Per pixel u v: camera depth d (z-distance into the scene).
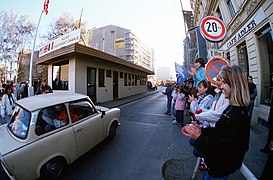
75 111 3.32
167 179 2.75
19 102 3.17
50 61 12.05
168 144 4.26
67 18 23.16
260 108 5.36
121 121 6.76
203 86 3.07
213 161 1.29
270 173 1.93
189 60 18.75
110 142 4.39
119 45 64.31
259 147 3.60
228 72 1.33
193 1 19.89
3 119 6.62
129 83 18.44
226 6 8.58
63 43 8.97
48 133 2.67
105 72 12.87
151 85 32.97
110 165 3.23
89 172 3.00
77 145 3.13
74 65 9.98
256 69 5.85
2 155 2.17
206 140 1.26
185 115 7.94
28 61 24.50
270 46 5.31
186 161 3.34
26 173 2.34
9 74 23.83
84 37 22.11
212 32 4.59
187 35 19.02
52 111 2.88
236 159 1.23
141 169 3.07
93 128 3.60
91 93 11.40
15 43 22.22
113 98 14.38
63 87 11.27
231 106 1.33
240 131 1.20
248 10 6.08
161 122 6.62
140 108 10.17
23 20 22.50
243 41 6.84
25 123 2.60
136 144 4.26
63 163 2.91
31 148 2.40
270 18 4.79
